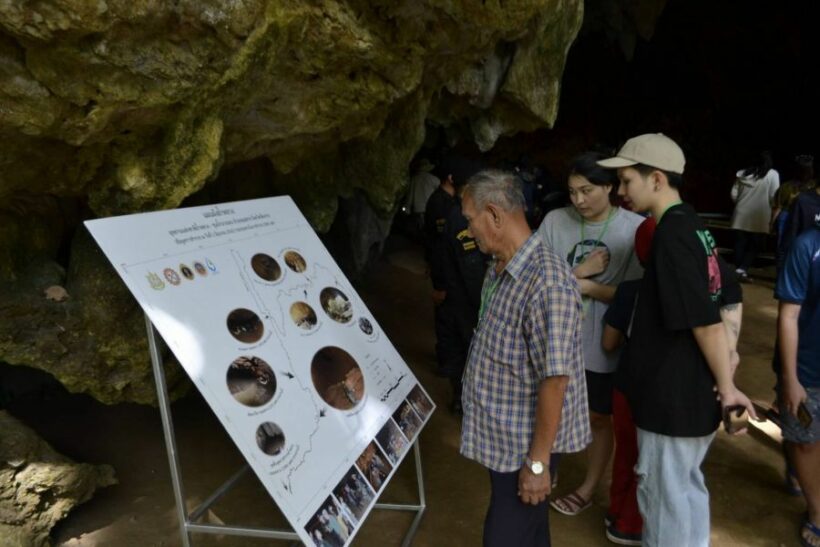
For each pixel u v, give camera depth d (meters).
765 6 11.05
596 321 2.40
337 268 2.28
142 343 2.22
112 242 1.53
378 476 1.93
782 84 11.67
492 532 1.86
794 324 2.25
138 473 2.71
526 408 1.76
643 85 12.29
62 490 2.25
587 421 1.87
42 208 2.09
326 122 2.46
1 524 2.12
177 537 2.35
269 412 1.68
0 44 1.37
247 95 1.96
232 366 1.66
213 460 2.87
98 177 1.91
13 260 2.08
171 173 1.87
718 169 12.16
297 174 3.27
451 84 3.46
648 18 9.04
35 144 1.66
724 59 11.81
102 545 2.28
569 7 3.70
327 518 1.67
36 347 2.09
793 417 2.32
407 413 2.23
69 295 2.15
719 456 3.11
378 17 2.24
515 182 1.76
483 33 2.82
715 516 2.63
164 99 1.65
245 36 1.73
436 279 3.53
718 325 1.78
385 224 4.90
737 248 6.62
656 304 1.89
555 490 2.81
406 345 4.57
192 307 1.64
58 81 1.47
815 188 2.47
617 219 2.37
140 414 3.14
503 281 1.76
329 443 1.81
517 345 1.72
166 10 1.50
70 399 3.13
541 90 3.87
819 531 2.45
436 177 6.66
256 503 2.61
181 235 1.73
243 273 1.86
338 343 2.06
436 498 2.73
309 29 1.98
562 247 2.46
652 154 1.83
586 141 12.09
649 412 1.91
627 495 2.42
